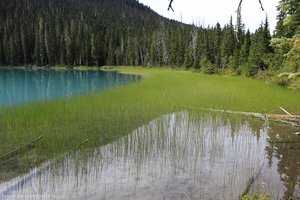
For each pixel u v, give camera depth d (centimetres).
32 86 4422
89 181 925
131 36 11325
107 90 2834
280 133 1505
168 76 5056
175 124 1622
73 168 1014
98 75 6869
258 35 4712
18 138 1295
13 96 3156
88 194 850
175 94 2570
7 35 10412
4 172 978
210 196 851
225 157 1143
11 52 10025
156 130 1493
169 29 9875
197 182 933
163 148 1223
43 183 905
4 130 1391
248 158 1137
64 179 932
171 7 485
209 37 7475
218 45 7231
